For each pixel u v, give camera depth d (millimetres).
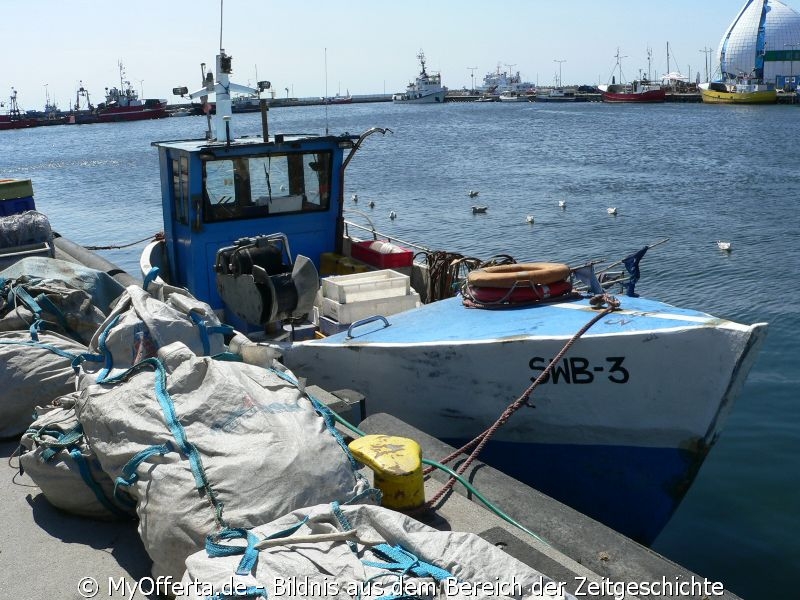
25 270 7781
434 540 3672
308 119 131875
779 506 8945
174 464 4324
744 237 24781
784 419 11320
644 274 20484
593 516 6605
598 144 64562
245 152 8750
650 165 48000
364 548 3719
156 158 67875
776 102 128750
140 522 4344
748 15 158000
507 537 4469
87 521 5195
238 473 4180
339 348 6895
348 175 46969
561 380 6043
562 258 22906
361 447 4984
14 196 13078
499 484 5328
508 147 64438
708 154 53562
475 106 180125
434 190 39094
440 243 25672
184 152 8602
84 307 7281
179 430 4484
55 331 7105
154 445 4477
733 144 60375
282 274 7594
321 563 3543
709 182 39125
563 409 6133
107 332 5664
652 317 5973
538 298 6895
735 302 17578
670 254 22656
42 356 6375
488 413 6426
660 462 6062
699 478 9703
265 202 9125
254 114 114312
